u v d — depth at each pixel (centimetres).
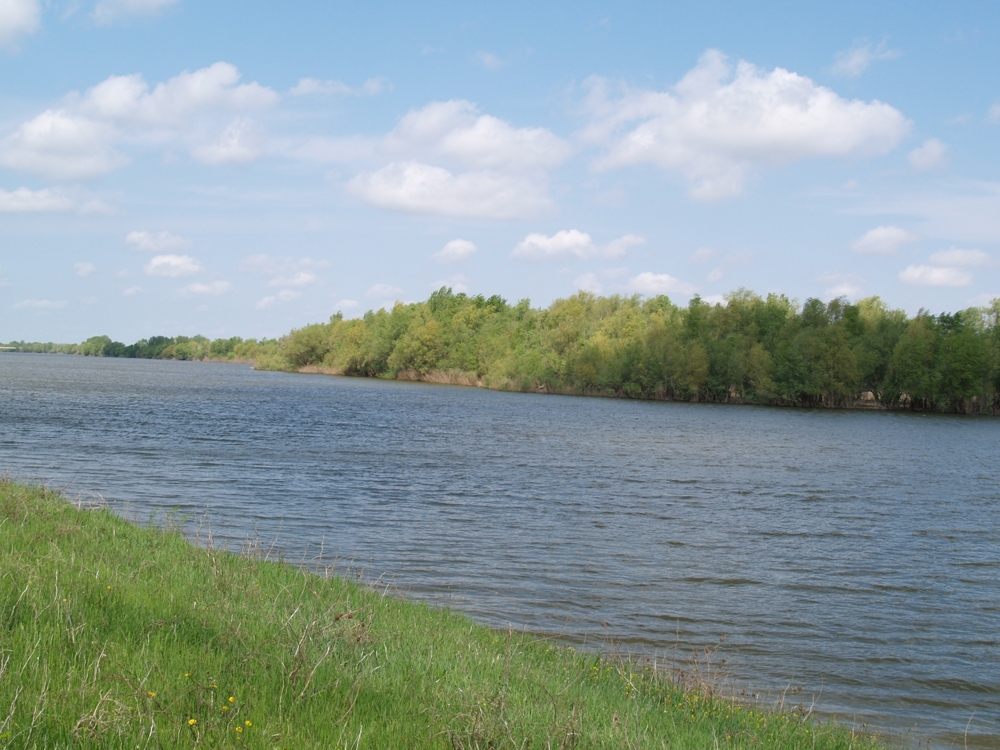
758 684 1160
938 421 7969
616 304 13688
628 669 1071
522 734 634
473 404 8381
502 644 1077
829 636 1415
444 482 3020
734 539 2209
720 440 5297
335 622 874
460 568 1752
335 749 548
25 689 559
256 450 3769
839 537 2305
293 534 2012
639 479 3334
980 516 2758
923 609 1612
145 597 847
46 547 1064
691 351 10331
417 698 684
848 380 9669
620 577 1741
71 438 3903
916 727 1034
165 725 550
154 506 2259
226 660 695
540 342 12438
